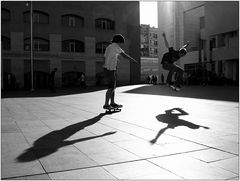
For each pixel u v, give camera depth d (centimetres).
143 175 312
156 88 2605
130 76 4747
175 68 1015
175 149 410
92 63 4453
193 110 865
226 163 349
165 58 1016
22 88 3984
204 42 4247
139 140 464
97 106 1030
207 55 3959
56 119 702
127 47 4728
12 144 446
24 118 725
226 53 3641
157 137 485
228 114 770
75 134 517
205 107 948
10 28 4006
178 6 4606
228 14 3575
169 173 317
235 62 3659
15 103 1216
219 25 3719
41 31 4162
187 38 4488
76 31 4366
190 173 317
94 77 4462
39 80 4144
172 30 4706
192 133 515
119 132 529
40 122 656
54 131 546
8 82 3916
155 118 696
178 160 361
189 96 1492
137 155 383
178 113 794
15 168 334
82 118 713
